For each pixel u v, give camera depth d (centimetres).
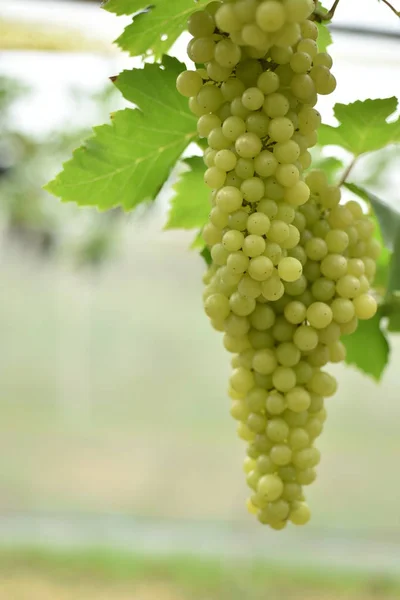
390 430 305
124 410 345
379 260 96
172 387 346
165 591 254
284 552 276
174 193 94
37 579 258
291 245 76
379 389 302
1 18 115
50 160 213
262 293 76
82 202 89
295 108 77
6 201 245
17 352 342
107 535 287
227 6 72
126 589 254
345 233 80
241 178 76
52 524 294
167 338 350
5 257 323
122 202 90
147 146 87
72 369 347
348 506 296
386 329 94
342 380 303
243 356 80
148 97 86
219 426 337
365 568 262
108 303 348
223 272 76
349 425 306
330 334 79
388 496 298
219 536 292
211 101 77
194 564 265
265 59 76
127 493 313
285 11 71
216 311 78
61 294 344
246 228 75
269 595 251
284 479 81
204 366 346
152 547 280
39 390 343
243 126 75
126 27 83
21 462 326
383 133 87
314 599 247
